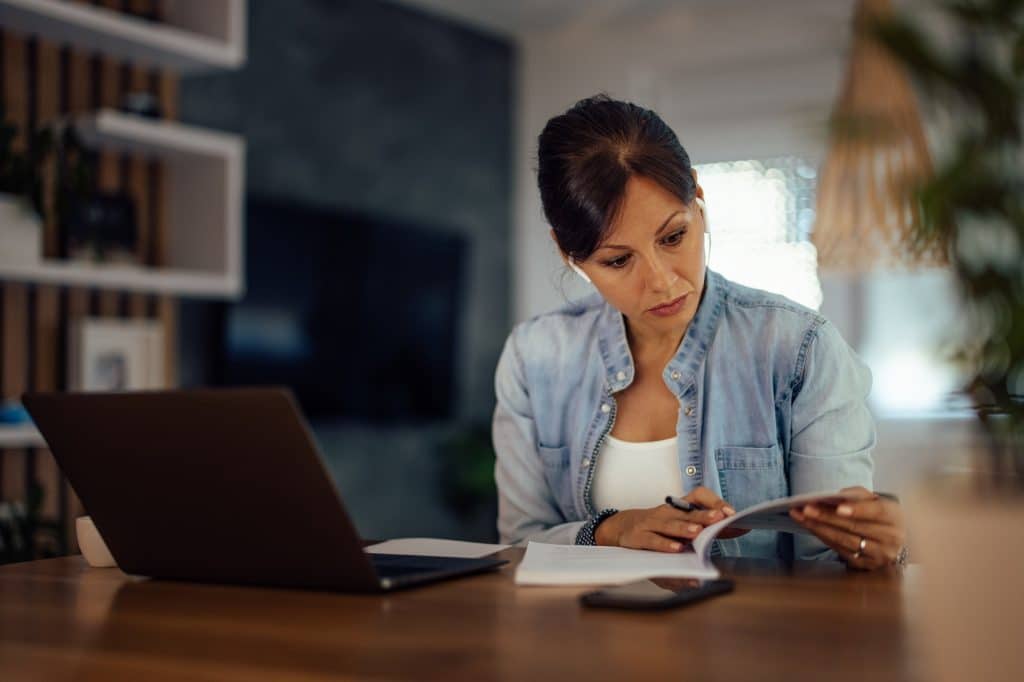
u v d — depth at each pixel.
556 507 1.84
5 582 1.33
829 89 5.18
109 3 3.71
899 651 0.85
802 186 5.18
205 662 0.88
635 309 1.58
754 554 1.67
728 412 1.67
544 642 0.91
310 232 4.76
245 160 4.58
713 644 0.89
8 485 3.43
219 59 3.74
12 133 3.14
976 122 0.69
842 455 1.60
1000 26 0.70
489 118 5.84
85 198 3.30
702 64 5.52
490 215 5.82
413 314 5.27
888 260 1.54
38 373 3.52
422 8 5.46
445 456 5.42
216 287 3.76
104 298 3.71
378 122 5.20
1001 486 0.64
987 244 0.67
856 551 1.25
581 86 5.85
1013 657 0.62
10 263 3.18
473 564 1.30
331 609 1.09
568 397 1.79
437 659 0.86
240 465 1.15
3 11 3.26
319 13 4.92
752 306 1.69
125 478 1.26
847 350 1.65
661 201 1.50
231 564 1.24
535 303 5.90
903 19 0.71
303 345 4.72
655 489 1.70
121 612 1.12
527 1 5.43
